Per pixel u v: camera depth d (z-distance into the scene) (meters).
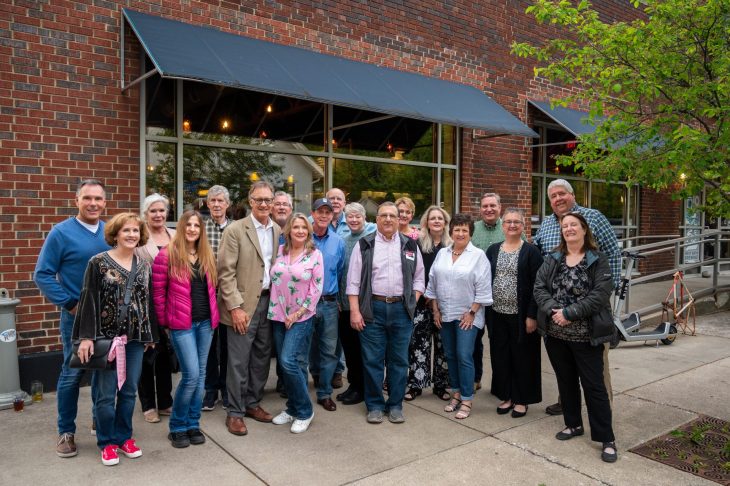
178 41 5.78
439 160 8.95
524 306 4.90
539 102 10.15
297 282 4.55
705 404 5.38
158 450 4.20
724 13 4.43
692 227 11.76
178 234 4.20
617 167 5.01
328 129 7.68
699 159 4.41
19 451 4.14
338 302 5.23
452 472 3.93
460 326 4.99
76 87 5.68
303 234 4.60
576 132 9.32
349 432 4.61
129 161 6.00
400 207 5.51
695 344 7.86
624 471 3.98
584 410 5.22
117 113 5.92
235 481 3.73
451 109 7.66
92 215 4.14
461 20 8.96
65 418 4.06
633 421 4.93
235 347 4.59
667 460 4.16
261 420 4.82
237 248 4.60
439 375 5.56
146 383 4.72
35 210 5.48
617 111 5.50
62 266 4.09
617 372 6.45
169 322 4.14
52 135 5.55
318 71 6.73
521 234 5.24
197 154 6.59
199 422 4.78
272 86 5.81
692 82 4.71
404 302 4.77
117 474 3.80
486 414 5.09
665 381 6.12
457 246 5.05
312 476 3.82
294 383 4.55
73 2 5.64
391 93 7.17
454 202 9.18
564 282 4.31
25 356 5.41
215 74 5.46
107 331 3.79
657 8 4.65
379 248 4.84
